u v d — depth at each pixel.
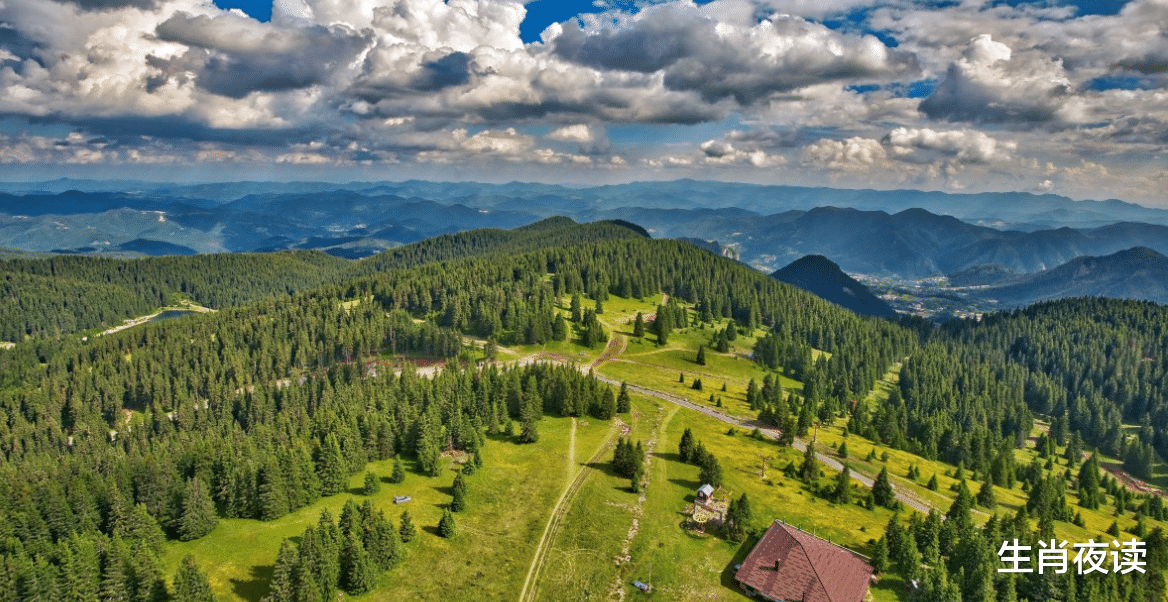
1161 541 114.94
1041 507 138.62
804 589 92.38
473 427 148.62
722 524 114.62
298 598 84.06
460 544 104.69
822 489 134.88
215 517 106.19
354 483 125.50
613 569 100.81
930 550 105.62
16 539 91.75
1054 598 96.69
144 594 83.44
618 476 134.38
